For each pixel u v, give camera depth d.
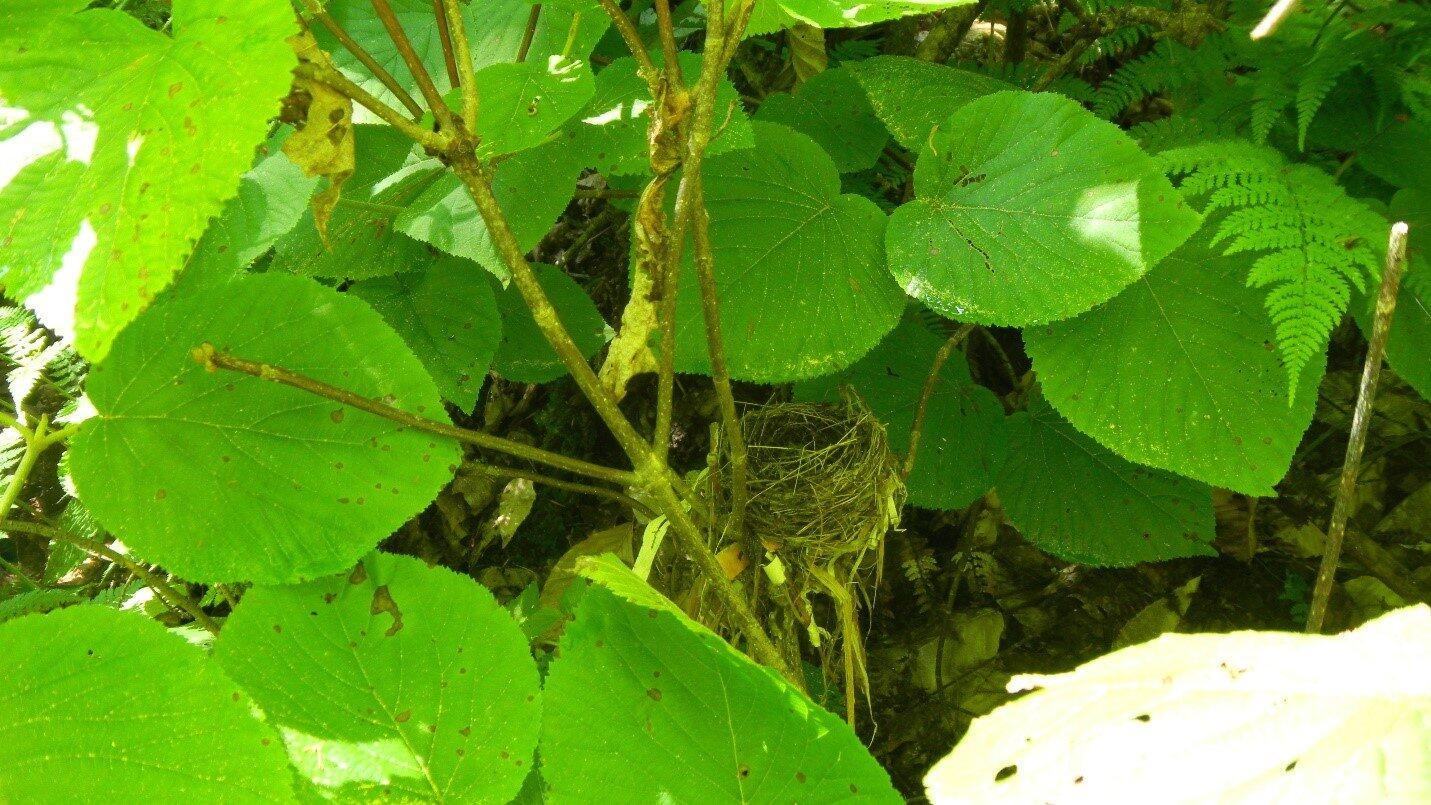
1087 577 1.07
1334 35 0.78
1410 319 0.75
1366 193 0.82
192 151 0.43
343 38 0.61
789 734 0.63
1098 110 0.89
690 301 0.76
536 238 0.73
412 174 0.81
